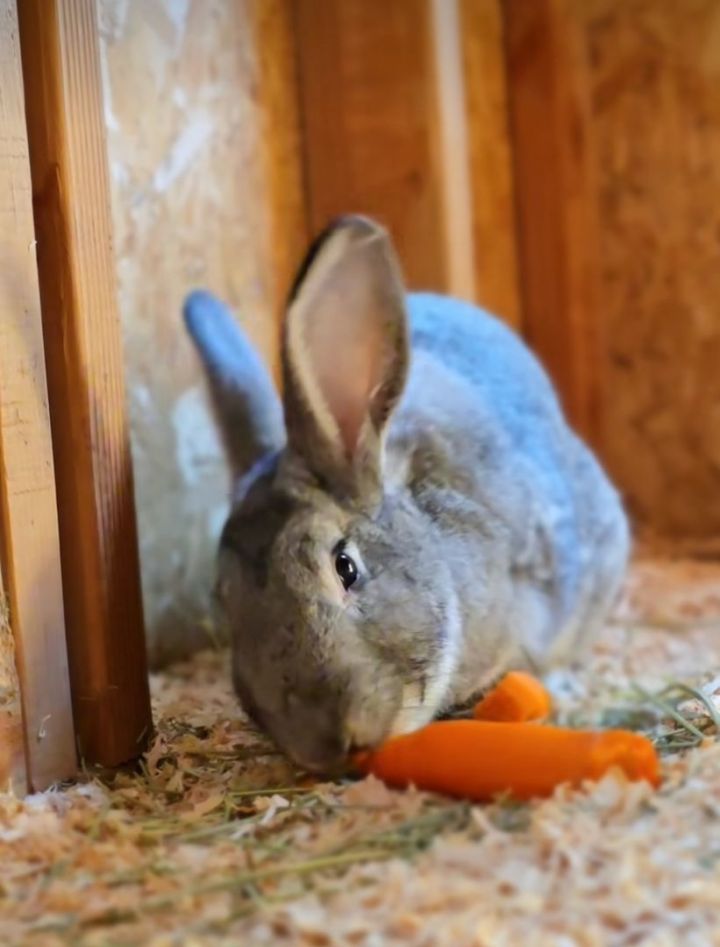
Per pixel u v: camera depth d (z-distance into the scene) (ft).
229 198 3.61
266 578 2.41
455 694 2.67
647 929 1.86
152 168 3.33
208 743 2.66
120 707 2.61
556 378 4.56
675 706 2.81
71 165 2.48
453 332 3.24
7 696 2.45
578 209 4.48
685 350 4.52
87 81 2.49
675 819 2.13
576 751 2.27
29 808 2.38
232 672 2.51
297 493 2.50
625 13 4.40
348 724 2.32
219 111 3.56
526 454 3.04
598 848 2.05
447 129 3.89
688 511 4.59
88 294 2.52
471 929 1.86
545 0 4.34
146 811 2.39
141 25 3.26
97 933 1.94
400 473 2.66
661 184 4.46
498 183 4.45
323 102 3.92
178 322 3.43
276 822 2.27
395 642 2.40
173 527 3.43
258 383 3.02
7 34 2.40
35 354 2.46
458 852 2.07
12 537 2.44
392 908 1.93
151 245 3.34
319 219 3.96
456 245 3.94
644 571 4.19
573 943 1.83
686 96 4.37
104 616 2.57
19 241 2.43
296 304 2.46
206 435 3.52
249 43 3.68
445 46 3.89
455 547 2.65
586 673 3.23
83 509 2.55
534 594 2.93
